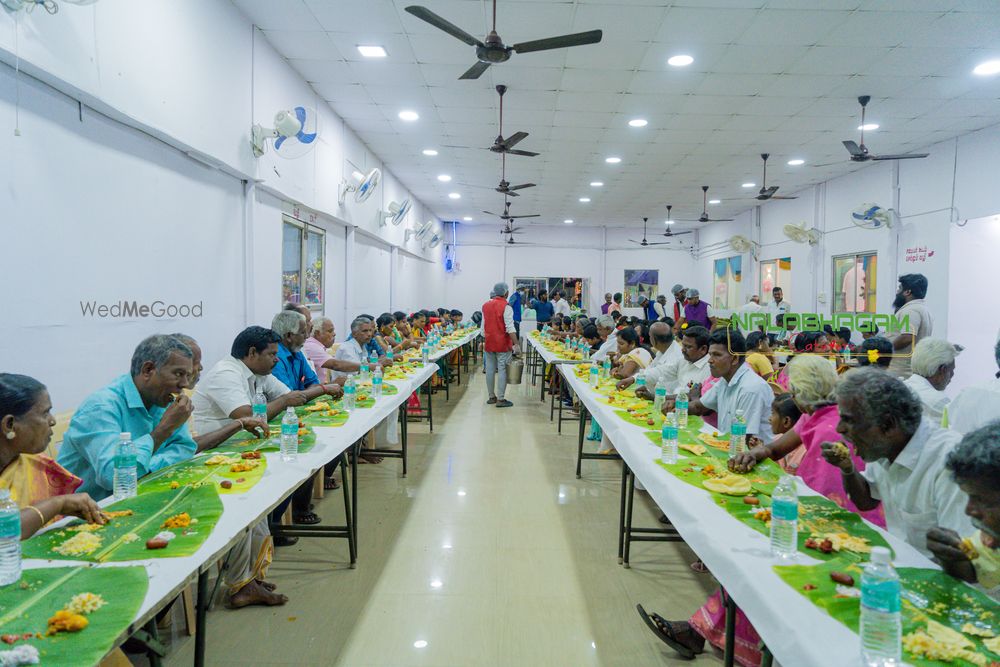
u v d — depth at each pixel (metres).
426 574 2.88
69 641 1.05
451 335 10.42
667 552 3.17
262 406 2.84
